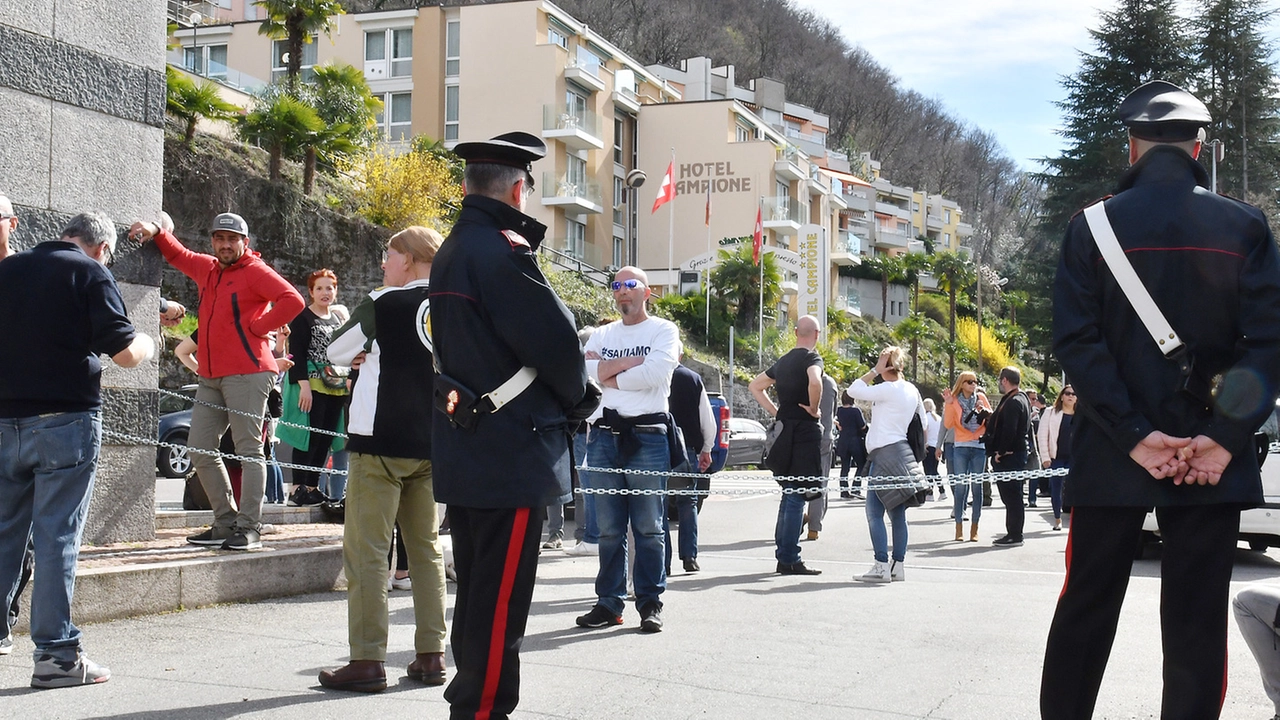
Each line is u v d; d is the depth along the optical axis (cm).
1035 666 579
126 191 795
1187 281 351
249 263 763
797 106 11844
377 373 525
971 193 15562
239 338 756
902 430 948
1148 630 679
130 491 781
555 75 5200
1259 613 441
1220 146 4878
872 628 688
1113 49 6172
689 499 988
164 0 831
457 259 412
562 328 404
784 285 6181
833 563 1095
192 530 855
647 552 674
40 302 493
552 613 735
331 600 732
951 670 567
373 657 508
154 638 596
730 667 567
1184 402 349
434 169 3544
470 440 404
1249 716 484
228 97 3706
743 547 1244
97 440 507
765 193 6188
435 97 5284
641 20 11956
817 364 970
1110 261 358
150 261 801
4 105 716
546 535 1212
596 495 689
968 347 9425
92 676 500
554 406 416
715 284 5475
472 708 396
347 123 3225
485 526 403
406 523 533
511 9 5250
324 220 3003
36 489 496
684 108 6238
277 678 521
